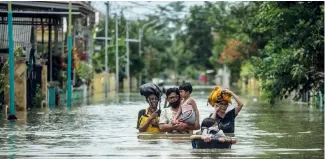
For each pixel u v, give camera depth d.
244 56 75.62
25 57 39.34
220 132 20.20
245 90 93.56
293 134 24.83
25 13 41.59
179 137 22.77
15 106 38.84
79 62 61.38
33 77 43.41
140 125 24.31
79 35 64.69
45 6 47.28
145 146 20.56
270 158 18.12
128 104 49.78
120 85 106.38
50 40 49.12
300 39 37.59
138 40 107.88
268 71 39.56
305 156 18.56
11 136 23.92
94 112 38.50
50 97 48.16
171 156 18.44
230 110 24.23
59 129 26.69
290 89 39.41
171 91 23.61
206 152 19.22
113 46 100.62
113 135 24.03
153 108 24.27
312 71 38.28
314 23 37.81
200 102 53.44
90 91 72.69
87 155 18.73
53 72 52.38
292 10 37.84
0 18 43.62
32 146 20.86
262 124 29.61
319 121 31.39
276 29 38.69
